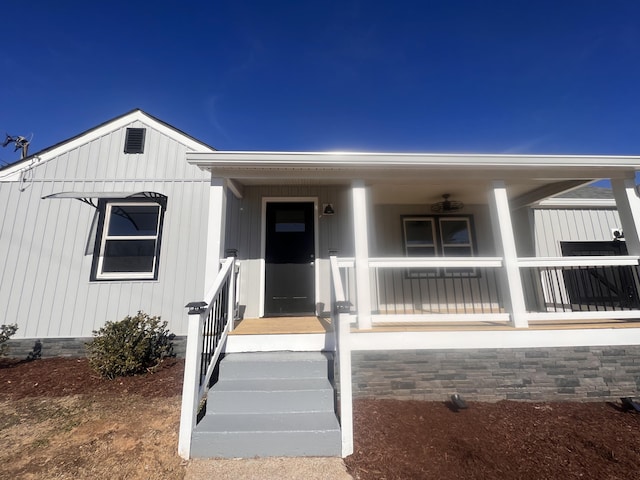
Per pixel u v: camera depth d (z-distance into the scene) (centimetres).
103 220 576
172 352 533
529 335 363
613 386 357
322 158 395
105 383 406
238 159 389
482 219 641
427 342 356
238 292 504
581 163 408
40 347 524
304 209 579
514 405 340
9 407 342
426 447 260
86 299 545
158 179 596
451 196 585
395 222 633
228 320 373
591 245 690
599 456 252
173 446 264
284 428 259
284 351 355
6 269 544
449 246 630
